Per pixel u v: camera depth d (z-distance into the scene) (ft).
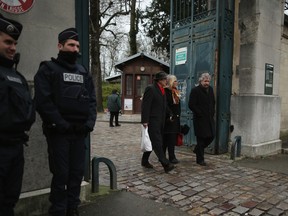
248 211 12.23
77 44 9.53
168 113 19.13
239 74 22.97
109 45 80.53
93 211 11.76
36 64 11.05
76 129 9.45
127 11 73.82
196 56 24.09
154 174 17.35
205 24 23.24
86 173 13.64
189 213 11.89
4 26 7.52
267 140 23.72
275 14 24.06
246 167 19.33
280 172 18.28
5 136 7.52
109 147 27.09
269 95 23.89
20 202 10.57
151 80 67.26
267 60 23.39
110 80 94.89
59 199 9.63
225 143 23.16
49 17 11.34
